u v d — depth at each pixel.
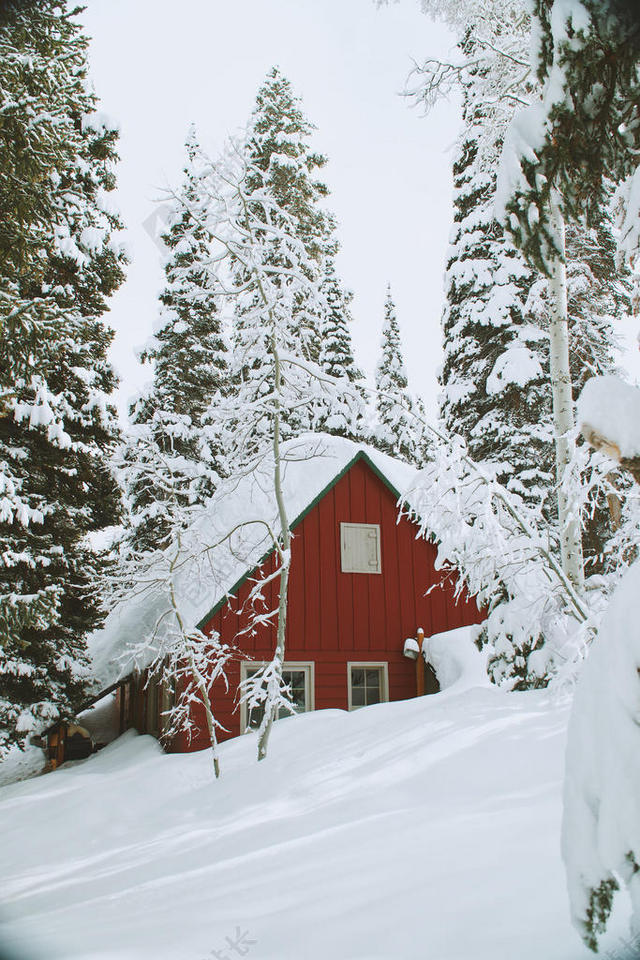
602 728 1.68
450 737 6.18
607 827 1.59
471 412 20.42
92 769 13.43
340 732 8.55
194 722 12.77
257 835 5.26
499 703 7.07
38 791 11.09
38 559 11.70
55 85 6.49
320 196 24.11
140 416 21.27
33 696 13.48
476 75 9.85
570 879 1.66
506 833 3.58
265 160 21.22
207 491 17.14
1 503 10.79
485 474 7.11
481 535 7.16
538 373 18.16
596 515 13.28
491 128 9.69
